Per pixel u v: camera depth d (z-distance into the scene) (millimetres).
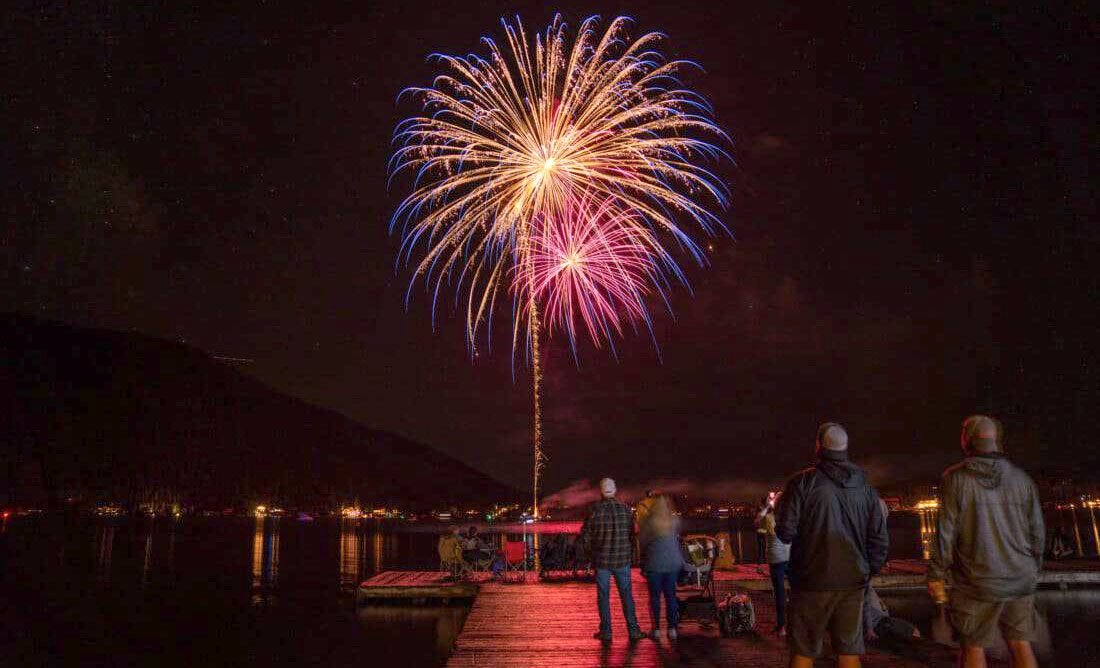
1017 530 4574
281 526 132375
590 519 8938
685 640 8750
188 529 99875
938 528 4730
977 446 4766
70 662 12680
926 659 7578
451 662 7820
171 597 22000
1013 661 4586
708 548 11656
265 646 13984
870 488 4789
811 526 4734
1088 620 13062
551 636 9258
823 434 4906
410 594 18078
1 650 13430
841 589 4645
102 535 70750
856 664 4668
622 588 8789
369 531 110812
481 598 12711
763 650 8172
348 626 15867
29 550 43188
